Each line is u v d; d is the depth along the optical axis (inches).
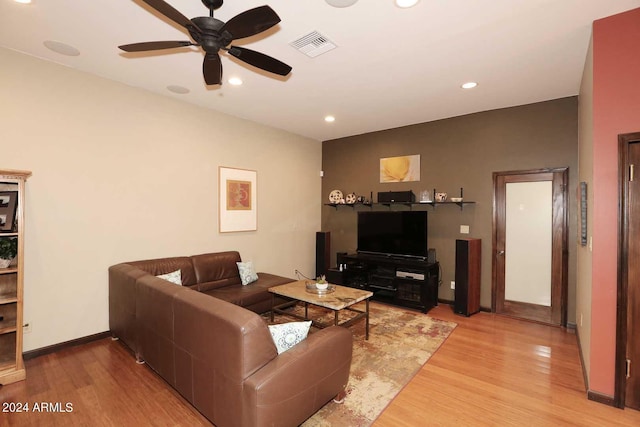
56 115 115.5
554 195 150.3
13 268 97.6
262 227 197.8
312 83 132.6
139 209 139.4
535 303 155.4
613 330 86.4
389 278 184.2
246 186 186.9
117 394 89.9
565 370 106.1
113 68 119.9
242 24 67.3
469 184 175.0
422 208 193.2
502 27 91.2
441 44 100.8
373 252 201.3
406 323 150.6
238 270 169.0
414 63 114.0
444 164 183.6
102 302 128.3
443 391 93.6
